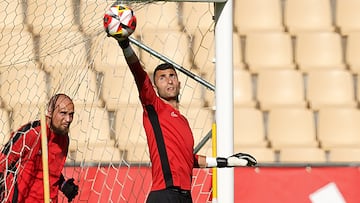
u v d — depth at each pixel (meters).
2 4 34.72
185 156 19.67
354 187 27.48
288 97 37.66
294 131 36.47
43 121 20.84
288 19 39.84
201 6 37.50
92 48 29.73
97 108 33.84
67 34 28.33
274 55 38.78
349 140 36.44
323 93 37.81
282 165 27.42
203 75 35.56
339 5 39.97
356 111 36.97
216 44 22.44
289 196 27.34
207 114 34.19
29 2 34.81
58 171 22.38
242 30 39.28
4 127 33.31
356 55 38.97
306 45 38.97
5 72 33.66
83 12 27.77
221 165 20.77
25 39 33.84
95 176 26.39
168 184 19.42
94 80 34.03
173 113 19.89
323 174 27.50
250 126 36.47
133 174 26.41
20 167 21.92
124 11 18.19
